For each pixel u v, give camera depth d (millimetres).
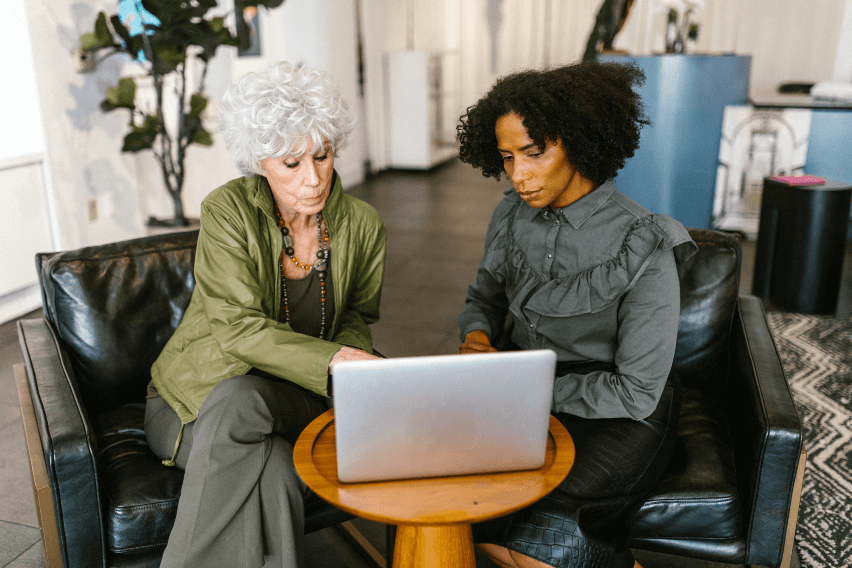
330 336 1662
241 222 1478
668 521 1430
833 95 4863
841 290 3930
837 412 2584
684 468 1492
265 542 1286
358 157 6949
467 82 8422
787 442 1345
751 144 4691
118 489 1406
